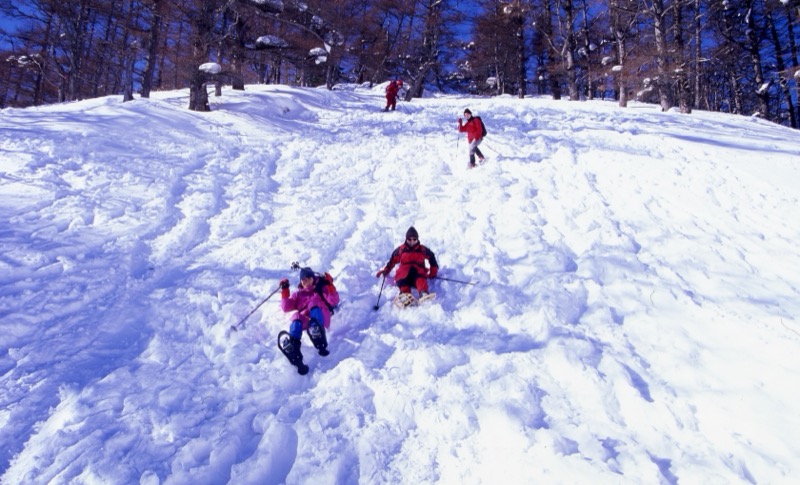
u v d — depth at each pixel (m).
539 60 38.88
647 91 21.66
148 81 15.06
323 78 35.28
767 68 31.62
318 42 17.47
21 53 27.36
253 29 16.20
